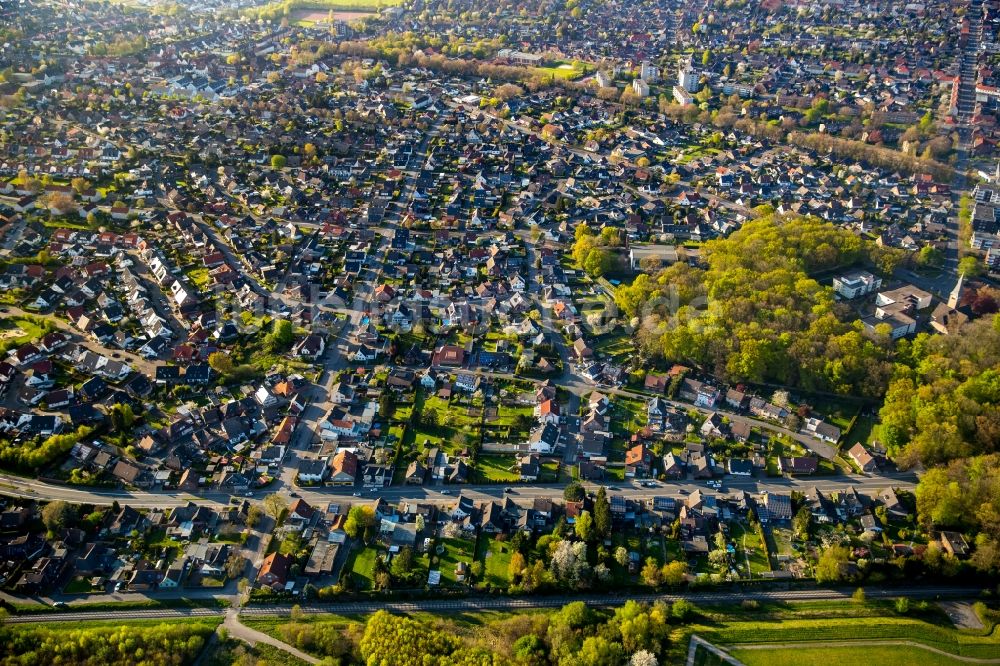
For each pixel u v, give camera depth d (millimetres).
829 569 186875
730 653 170125
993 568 187125
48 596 176000
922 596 186250
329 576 184125
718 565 191375
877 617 179875
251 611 175250
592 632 171250
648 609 178875
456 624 174375
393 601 179500
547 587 182875
